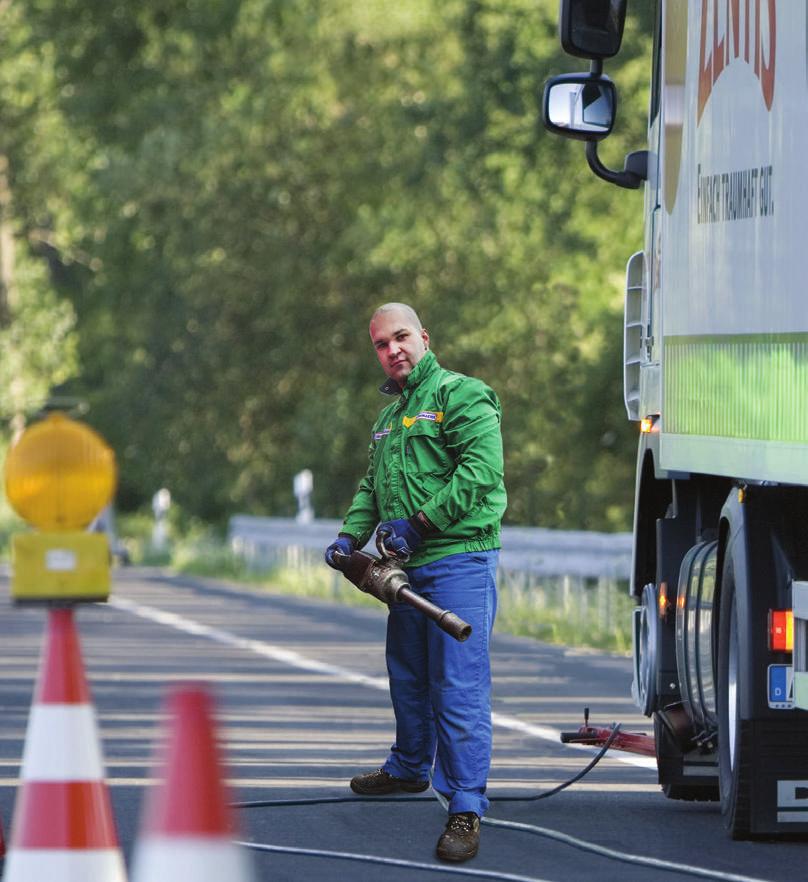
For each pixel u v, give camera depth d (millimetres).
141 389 123812
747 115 27141
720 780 28047
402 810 30328
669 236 30984
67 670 19109
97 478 19500
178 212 119688
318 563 100312
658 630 31203
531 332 110375
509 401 110500
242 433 124312
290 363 120750
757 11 26859
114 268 130125
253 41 126625
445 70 117562
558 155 101250
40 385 166750
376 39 118250
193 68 129000
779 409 25438
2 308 167250
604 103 33938
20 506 19484
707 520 31266
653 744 31812
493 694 47656
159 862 14562
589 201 102875
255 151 118625
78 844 18812
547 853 26828
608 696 47312
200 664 54719
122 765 35000
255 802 30672
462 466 27906
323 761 35625
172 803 14617
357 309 119188
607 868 25656
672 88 31359
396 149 117688
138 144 127375
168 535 148875
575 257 108625
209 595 89062
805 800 26953
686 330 29703
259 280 119625
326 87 119812
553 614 69812
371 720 42000
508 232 110562
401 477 28484
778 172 25766
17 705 44812
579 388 103375
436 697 27547
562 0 33719
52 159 161625
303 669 53375
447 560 27984
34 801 18891
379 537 27688
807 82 24766
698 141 29469
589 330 107438
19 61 158750
